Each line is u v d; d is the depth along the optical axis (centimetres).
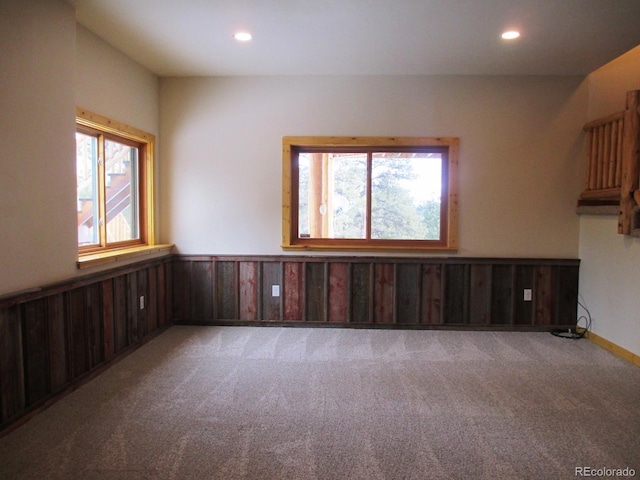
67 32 285
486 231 443
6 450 218
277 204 451
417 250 443
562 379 315
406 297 448
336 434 236
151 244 441
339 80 439
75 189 297
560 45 354
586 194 423
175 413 259
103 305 329
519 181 440
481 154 439
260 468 204
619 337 374
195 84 447
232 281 457
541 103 435
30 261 255
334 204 458
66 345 285
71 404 271
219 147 450
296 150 457
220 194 453
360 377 317
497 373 326
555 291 444
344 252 448
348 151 455
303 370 330
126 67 383
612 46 357
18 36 242
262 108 446
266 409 265
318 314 453
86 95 325
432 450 221
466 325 446
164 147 452
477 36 338
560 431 240
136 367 336
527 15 300
